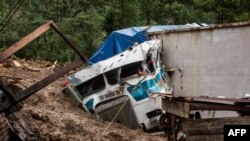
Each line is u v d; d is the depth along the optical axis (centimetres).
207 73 1473
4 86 707
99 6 3709
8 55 701
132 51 1359
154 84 1338
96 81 1380
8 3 2916
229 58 1420
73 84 1407
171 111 864
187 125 794
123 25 3844
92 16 3194
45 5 3231
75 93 1426
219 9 2948
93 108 1372
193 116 905
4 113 849
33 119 1159
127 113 1326
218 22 3055
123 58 1355
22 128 913
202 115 1160
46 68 2252
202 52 1484
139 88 1327
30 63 2397
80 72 1395
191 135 793
